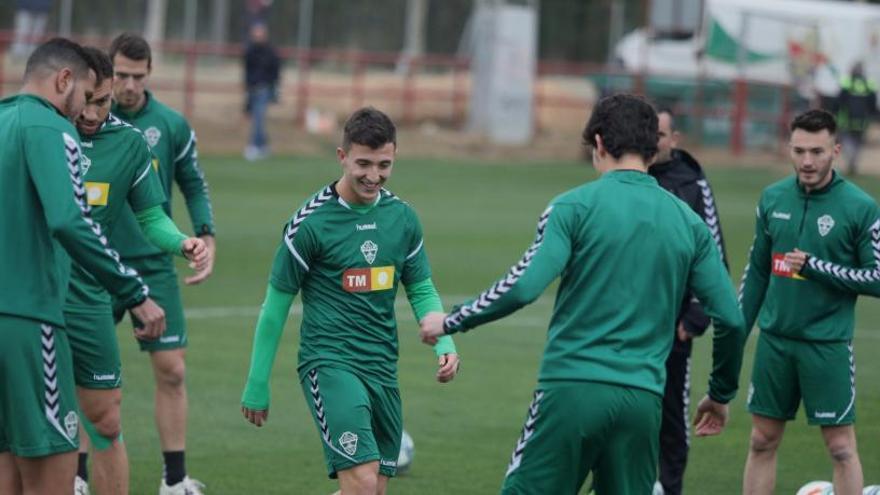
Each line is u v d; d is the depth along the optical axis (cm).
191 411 2462
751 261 1831
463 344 3209
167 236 1777
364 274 1575
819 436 2431
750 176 7756
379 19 10994
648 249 1340
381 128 1546
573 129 9519
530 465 1348
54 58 1448
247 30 8912
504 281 1301
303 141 7962
